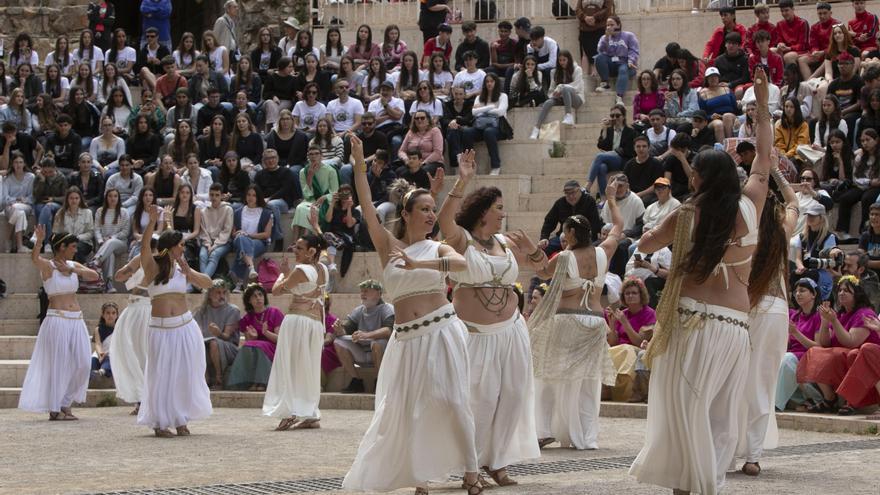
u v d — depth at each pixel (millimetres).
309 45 25859
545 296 12469
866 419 13672
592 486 9461
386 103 23750
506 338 9672
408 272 8938
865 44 23219
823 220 17641
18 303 21172
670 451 8086
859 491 9055
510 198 22250
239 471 10797
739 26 24375
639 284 16484
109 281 21297
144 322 16906
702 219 8039
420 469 8789
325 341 18297
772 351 10250
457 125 22938
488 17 27875
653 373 8188
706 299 8070
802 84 21609
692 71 23703
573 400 12469
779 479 9758
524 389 9750
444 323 8961
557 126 23547
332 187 21672
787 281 10352
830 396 14445
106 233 21656
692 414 7957
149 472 10773
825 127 20219
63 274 16000
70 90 24609
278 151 23188
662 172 20266
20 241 22062
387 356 9117
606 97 24328
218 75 25703
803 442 12664
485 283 9648
